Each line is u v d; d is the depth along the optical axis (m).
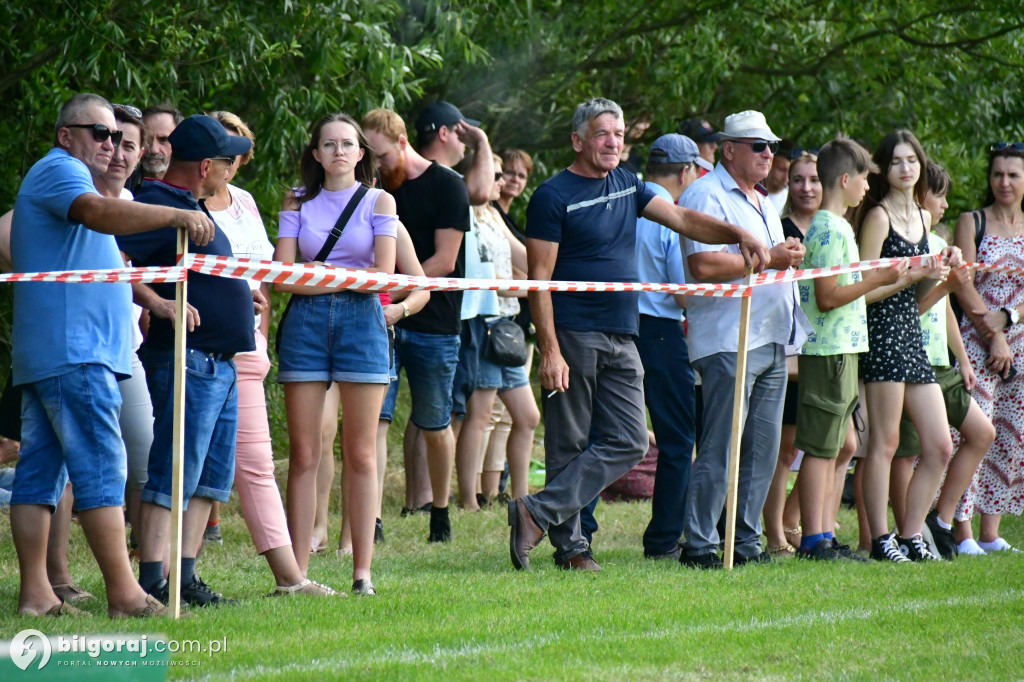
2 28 29.98
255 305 18.52
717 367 21.44
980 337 25.95
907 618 16.48
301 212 18.72
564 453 21.41
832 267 22.16
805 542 23.11
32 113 31.78
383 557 23.20
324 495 23.98
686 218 21.27
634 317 21.53
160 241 16.67
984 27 46.56
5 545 22.70
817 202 23.94
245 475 18.20
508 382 28.77
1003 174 25.95
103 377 15.60
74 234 15.59
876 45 48.31
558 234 20.98
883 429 23.28
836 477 24.34
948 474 24.62
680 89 45.69
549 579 19.88
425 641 14.84
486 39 42.47
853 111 49.62
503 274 28.06
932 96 48.56
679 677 13.34
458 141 26.05
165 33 29.14
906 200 23.95
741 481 21.98
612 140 21.05
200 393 16.69
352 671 13.17
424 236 23.72
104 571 15.94
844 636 15.36
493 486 32.31
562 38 45.56
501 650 14.38
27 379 15.55
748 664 13.93
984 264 26.14
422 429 25.03
